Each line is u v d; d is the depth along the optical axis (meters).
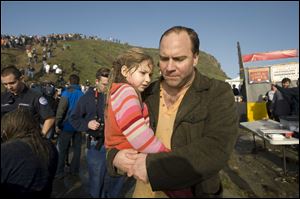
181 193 1.62
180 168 1.31
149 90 1.81
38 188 2.44
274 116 9.12
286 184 5.51
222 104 1.49
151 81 1.84
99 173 3.70
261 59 13.84
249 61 14.12
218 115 1.47
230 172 6.05
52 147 2.75
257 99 13.95
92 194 3.75
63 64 53.28
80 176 6.29
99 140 3.71
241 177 5.79
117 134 1.52
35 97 4.33
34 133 2.59
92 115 4.24
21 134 2.54
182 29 1.55
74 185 5.78
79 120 4.31
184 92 1.67
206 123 1.52
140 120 1.44
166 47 1.54
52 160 2.67
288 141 5.49
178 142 1.57
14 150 2.38
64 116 6.03
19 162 2.35
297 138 5.70
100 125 3.74
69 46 67.69
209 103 1.53
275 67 13.62
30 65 44.06
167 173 1.31
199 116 1.53
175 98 1.69
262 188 5.25
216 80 1.62
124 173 1.52
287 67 13.42
